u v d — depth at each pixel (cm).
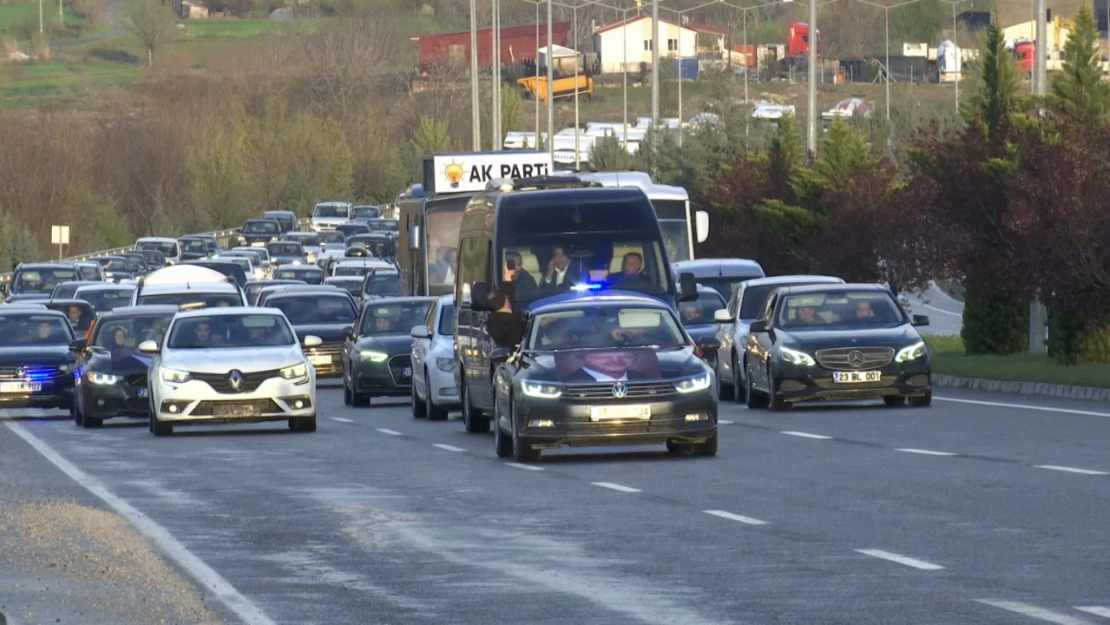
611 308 7394
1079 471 5969
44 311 11825
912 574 4000
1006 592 3750
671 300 8525
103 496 5938
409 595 3909
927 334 16100
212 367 8756
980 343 12438
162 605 3812
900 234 13075
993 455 6612
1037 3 12088
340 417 10150
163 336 9362
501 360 7431
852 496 5459
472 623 3581
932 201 12119
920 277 13138
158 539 4838
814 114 16175
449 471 6650
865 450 6981
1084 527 4656
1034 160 10481
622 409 6806
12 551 4541
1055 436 7369
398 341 11150
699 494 5644
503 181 9169
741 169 16475
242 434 8788
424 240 13462
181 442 8369
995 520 4822
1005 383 10569
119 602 3844
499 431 7262
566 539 4703
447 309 10112
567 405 6819
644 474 6322
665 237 13612
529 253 8512
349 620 3631
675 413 6825
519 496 5728
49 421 10456
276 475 6625
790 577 4012
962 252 11888
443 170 14062
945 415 8662
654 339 7262
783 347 9294
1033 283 10650
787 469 6344
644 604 3738
